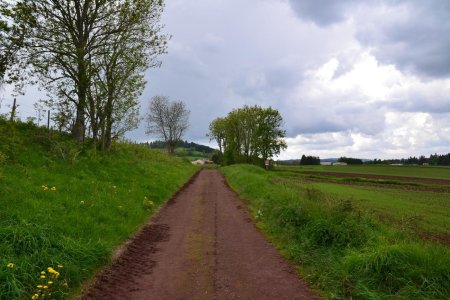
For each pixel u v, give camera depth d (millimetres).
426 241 11078
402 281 6387
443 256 6922
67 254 7441
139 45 24422
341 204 12398
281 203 13844
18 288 5730
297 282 7391
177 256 9203
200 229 12422
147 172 24531
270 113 76688
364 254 7336
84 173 16641
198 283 7285
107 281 7211
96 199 12922
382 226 11891
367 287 6469
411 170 98438
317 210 11578
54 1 22594
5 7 21109
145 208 15250
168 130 74875
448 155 153625
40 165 15125
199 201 19375
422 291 6066
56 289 6176
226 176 42469
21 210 8898
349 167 117125
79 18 23312
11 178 11367
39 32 22406
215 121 95938
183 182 30516
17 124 20078
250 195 21031
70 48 22500
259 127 76250
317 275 7547
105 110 24797
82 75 22438
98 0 23031
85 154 21516
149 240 10789
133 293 6711
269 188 20641
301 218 11320
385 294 6207
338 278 7090
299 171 81438
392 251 7023
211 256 9203
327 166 126750
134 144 41938
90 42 23547
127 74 24359
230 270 8109
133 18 23531
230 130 85562
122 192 15977
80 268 7191
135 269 8102
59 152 18219
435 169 104688
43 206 9812
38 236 7461
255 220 14023
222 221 13867
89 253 7871
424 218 18406
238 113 82625
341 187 37750
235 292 6828
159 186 21312
